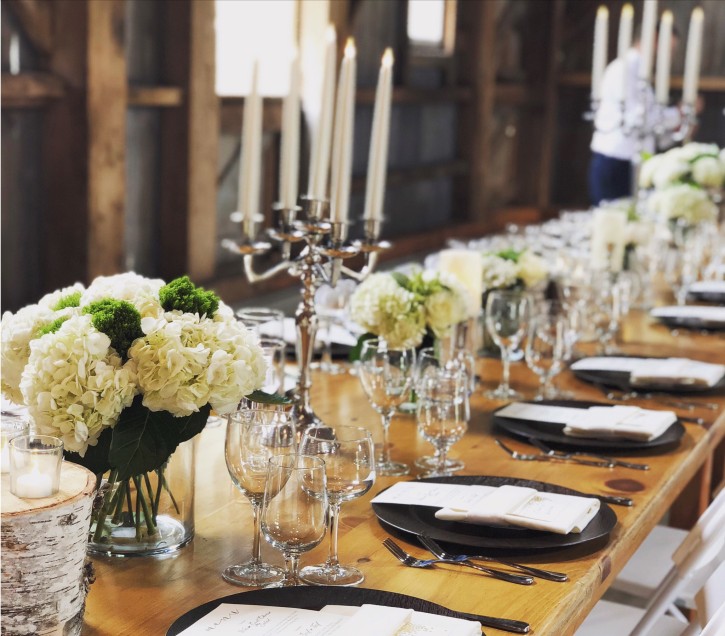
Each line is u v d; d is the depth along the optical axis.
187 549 1.60
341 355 2.91
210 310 1.57
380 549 1.62
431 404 1.94
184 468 1.57
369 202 2.16
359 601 1.36
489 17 8.26
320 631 1.27
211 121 5.18
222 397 1.49
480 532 1.65
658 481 2.02
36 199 4.43
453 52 8.16
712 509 2.15
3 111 4.19
